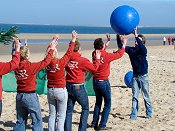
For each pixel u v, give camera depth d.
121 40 8.68
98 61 7.20
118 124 8.84
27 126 8.41
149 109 9.48
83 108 7.32
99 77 7.94
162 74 18.00
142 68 9.05
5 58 27.19
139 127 8.60
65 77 7.05
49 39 62.38
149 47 47.44
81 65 7.07
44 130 8.21
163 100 11.75
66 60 6.83
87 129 8.30
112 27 7.88
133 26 7.69
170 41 59.44
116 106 10.95
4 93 12.29
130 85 13.93
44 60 6.46
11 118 9.22
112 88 13.79
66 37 74.69
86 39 70.50
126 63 22.89
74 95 7.18
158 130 8.39
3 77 12.44
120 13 7.70
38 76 12.22
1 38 5.50
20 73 6.37
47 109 10.27
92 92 12.12
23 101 6.46
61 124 6.97
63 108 6.98
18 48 6.08
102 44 7.87
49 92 6.90
